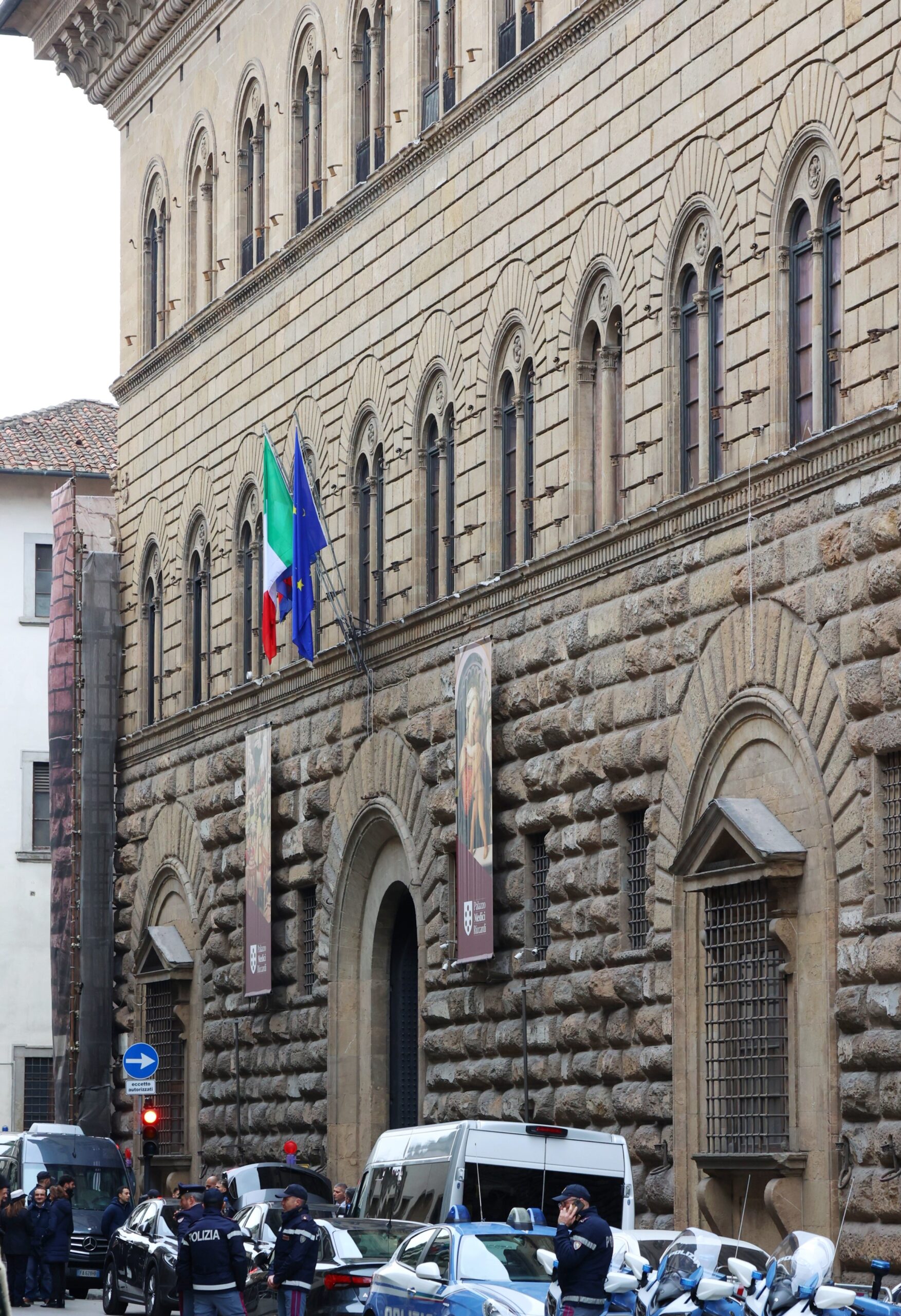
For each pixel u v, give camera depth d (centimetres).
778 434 3356
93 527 6284
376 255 4797
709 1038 3444
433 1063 4338
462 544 4362
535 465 4112
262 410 5366
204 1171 5394
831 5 3269
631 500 3772
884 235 3117
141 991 5875
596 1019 3744
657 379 3706
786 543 3288
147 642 6062
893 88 3109
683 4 3669
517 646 4072
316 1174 4100
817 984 3177
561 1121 3841
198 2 5794
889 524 3038
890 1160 2978
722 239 3538
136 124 6309
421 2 4703
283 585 4975
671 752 3562
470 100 4347
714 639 3466
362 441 4884
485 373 4297
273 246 5359
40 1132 5091
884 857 3061
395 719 4584
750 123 3469
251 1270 3312
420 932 4441
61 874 6134
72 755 6138
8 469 7812
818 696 3191
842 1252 3041
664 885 3559
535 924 4034
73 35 6456
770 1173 3244
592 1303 2305
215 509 5616
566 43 4031
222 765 5447
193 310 5894
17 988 7650
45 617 7862
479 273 4344
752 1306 2127
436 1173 3044
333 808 4862
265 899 5078
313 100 5212
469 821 4153
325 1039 4803
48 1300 4475
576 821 3850
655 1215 3538
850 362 3186
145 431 6125
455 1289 2539
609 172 3884
